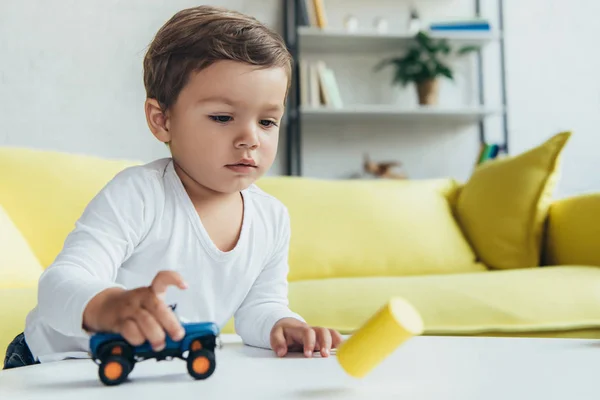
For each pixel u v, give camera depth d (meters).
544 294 1.47
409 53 3.54
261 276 0.97
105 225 0.79
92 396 0.51
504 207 2.06
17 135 3.31
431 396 0.50
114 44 3.43
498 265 2.05
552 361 0.64
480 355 0.67
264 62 0.76
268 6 3.64
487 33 3.59
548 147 2.07
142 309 0.55
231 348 0.83
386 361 0.65
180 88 0.79
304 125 3.71
